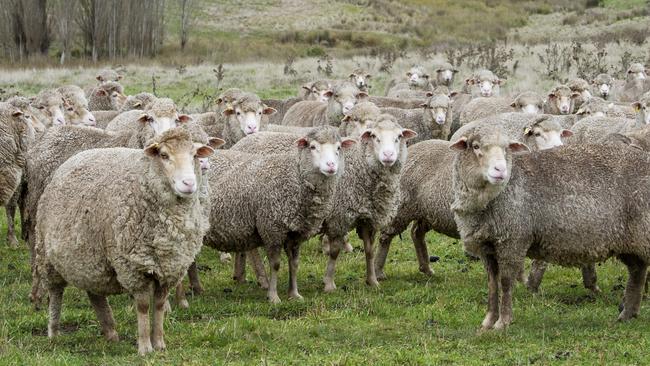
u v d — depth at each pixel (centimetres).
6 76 4416
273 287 1252
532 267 1266
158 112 1391
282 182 1222
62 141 1380
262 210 1229
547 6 8781
